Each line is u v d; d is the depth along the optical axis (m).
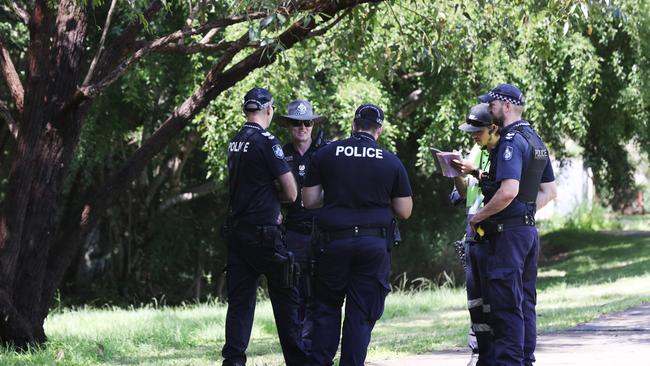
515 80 39.25
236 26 31.77
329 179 13.12
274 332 24.53
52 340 20.45
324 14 18.25
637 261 54.59
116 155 46.81
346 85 35.31
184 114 20.61
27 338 19.56
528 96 38.66
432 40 22.05
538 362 16.02
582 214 83.81
